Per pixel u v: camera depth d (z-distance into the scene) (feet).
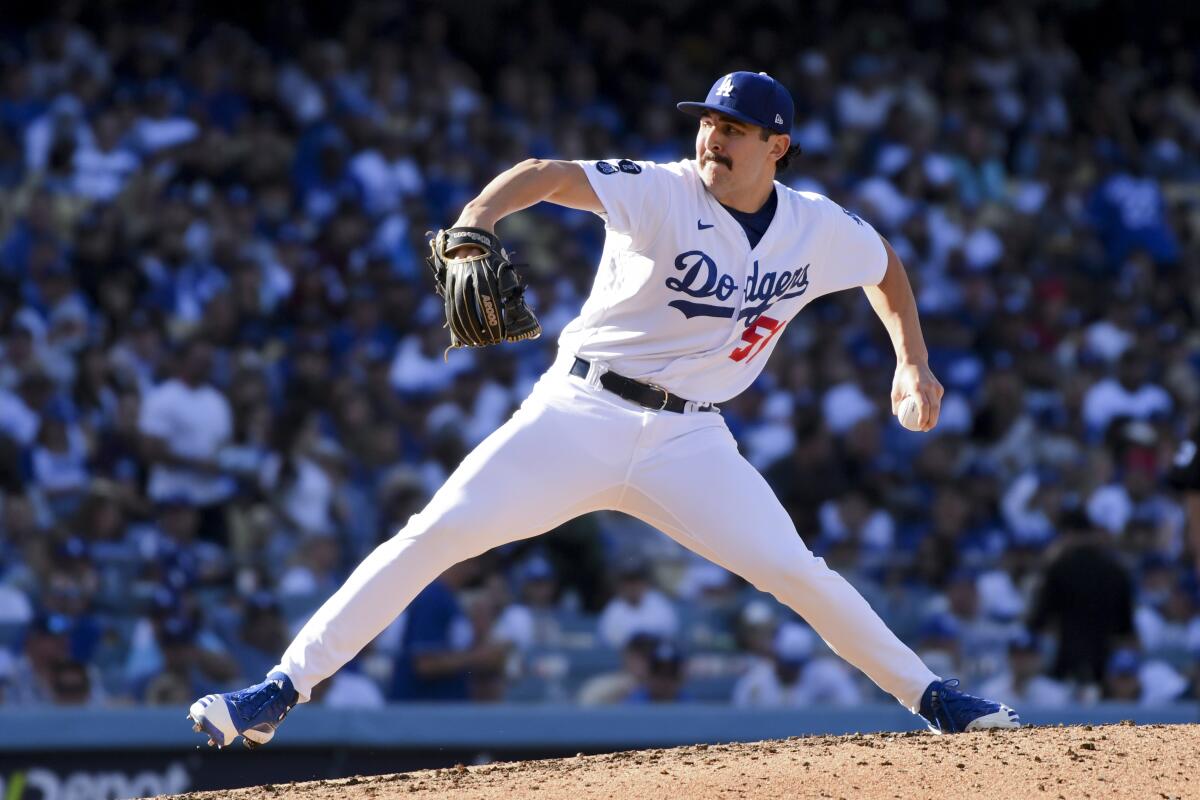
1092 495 124.98
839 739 47.21
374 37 175.73
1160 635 111.24
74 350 122.01
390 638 95.61
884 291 48.21
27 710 80.38
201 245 137.90
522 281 40.81
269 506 111.96
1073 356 151.84
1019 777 40.42
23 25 170.91
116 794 80.64
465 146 159.84
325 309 136.15
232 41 163.12
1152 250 172.55
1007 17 200.44
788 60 191.52
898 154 170.91
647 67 186.39
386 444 120.06
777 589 46.11
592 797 40.29
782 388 134.51
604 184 41.78
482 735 84.79
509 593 102.68
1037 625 100.17
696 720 86.94
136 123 146.82
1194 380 149.89
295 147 154.81
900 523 123.54
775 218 44.01
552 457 43.68
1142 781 39.93
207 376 116.26
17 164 143.33
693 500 44.73
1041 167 181.16
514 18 186.70
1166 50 210.38
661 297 43.11
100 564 99.60
